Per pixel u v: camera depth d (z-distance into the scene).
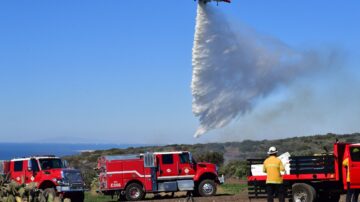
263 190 22.58
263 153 63.56
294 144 66.94
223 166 49.22
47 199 17.64
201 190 30.02
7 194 17.38
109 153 69.38
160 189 30.05
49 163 28.98
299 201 21.70
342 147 21.52
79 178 28.75
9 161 29.09
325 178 21.39
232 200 26.12
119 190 29.86
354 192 20.84
